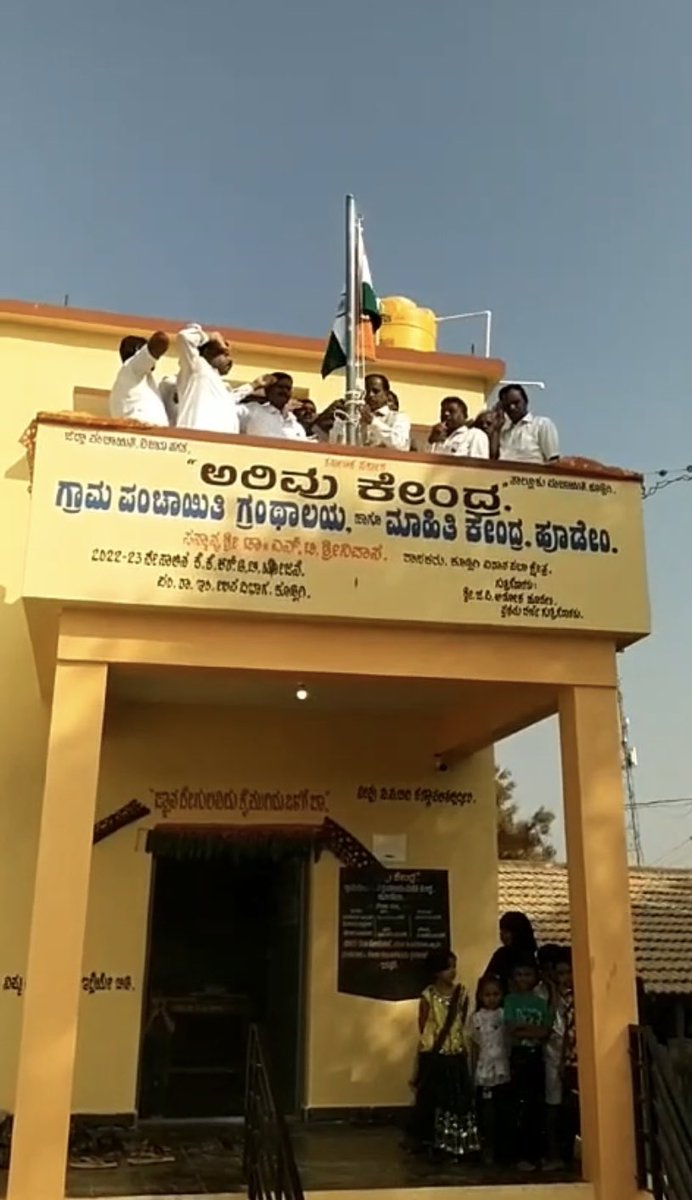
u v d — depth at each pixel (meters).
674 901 17.34
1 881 8.78
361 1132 8.43
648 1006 13.98
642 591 7.38
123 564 6.58
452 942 9.55
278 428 8.33
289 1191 5.65
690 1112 6.75
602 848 6.95
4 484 9.71
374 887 9.52
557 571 7.27
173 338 10.42
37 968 6.02
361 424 8.83
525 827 29.58
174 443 6.84
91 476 6.66
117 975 8.82
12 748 9.09
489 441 8.77
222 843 9.28
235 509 6.84
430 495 7.18
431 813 9.82
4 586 9.44
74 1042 5.95
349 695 9.02
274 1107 5.93
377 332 11.69
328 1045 9.07
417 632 7.09
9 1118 8.04
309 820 9.52
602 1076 6.54
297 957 9.34
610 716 7.23
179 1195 6.18
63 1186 5.73
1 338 10.15
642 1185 6.36
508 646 7.20
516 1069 7.31
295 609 6.79
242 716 9.61
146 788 9.27
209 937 9.55
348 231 9.66
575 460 7.53
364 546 6.98
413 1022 9.29
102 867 9.02
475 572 7.12
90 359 10.27
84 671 6.56
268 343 10.73
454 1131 7.26
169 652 6.68
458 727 9.49
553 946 8.08
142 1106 8.78
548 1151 7.18
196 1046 9.20
